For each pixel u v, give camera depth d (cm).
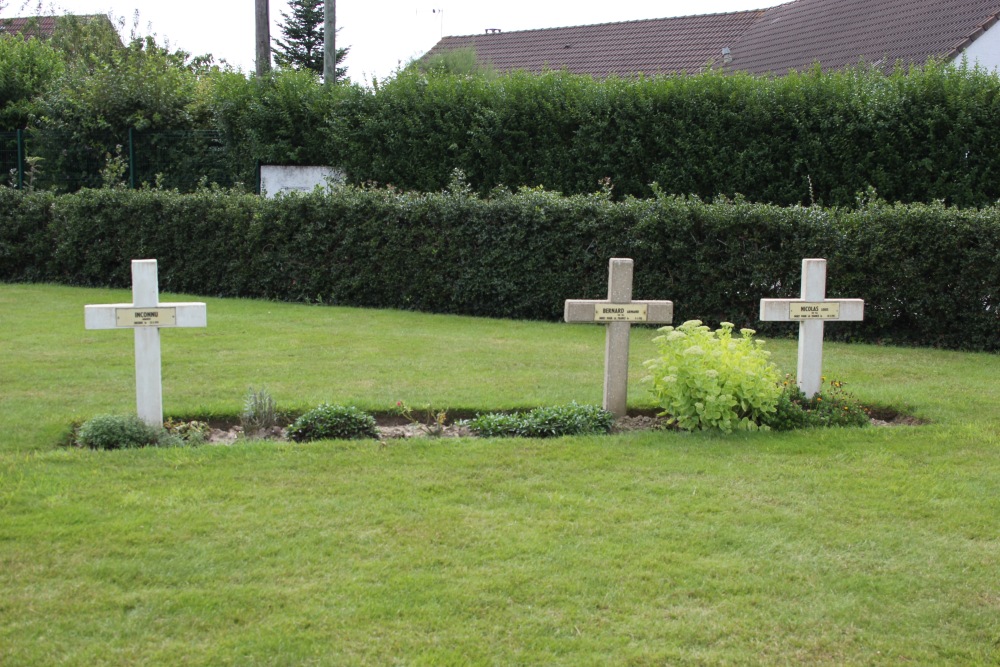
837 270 1177
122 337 1085
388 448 649
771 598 443
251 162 1944
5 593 432
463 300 1366
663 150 1634
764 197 1582
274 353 1008
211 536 497
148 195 1585
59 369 903
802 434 704
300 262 1458
